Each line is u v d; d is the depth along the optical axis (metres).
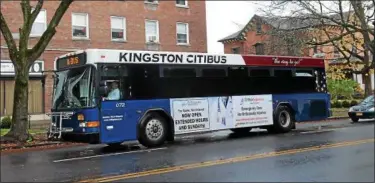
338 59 31.09
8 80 26.59
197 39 35.31
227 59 15.47
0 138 15.05
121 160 10.84
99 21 30.36
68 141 12.80
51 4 28.19
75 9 29.27
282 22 26.94
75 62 12.87
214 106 14.84
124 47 31.36
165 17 33.59
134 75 13.09
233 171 9.01
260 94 16.31
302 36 27.44
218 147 12.91
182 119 13.99
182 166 9.79
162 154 11.70
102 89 12.02
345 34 26.66
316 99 18.25
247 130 17.83
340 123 22.44
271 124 16.58
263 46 34.75
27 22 15.70
